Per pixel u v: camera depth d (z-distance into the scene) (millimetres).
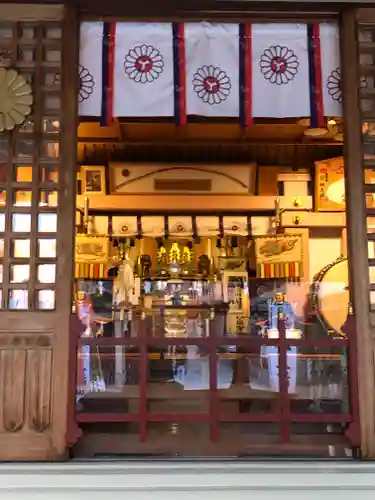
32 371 3217
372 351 3301
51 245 3354
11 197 3342
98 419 3230
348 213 3422
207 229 7504
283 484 3045
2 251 3346
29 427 3174
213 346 3402
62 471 3057
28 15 3391
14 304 3299
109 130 6250
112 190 7262
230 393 4230
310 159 7328
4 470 3049
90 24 3533
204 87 3551
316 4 3436
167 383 4605
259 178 7336
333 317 5941
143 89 3531
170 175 7207
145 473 3051
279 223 7402
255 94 3561
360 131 3443
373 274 3453
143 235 7465
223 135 6488
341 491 3055
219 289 6484
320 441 3490
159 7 3424
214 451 3389
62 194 3336
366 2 3428
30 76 3420
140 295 6148
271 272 7469
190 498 3023
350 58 3471
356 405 3256
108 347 4656
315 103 3557
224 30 3564
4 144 3377
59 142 3365
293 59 3576
